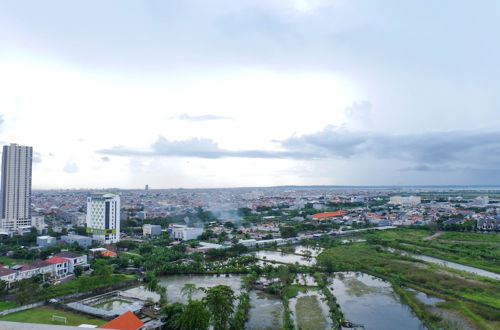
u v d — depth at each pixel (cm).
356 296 15188
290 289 15762
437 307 13625
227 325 10988
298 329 11169
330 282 17300
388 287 16538
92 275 16075
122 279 16662
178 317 11112
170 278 17700
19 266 16662
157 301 13938
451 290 15262
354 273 19100
